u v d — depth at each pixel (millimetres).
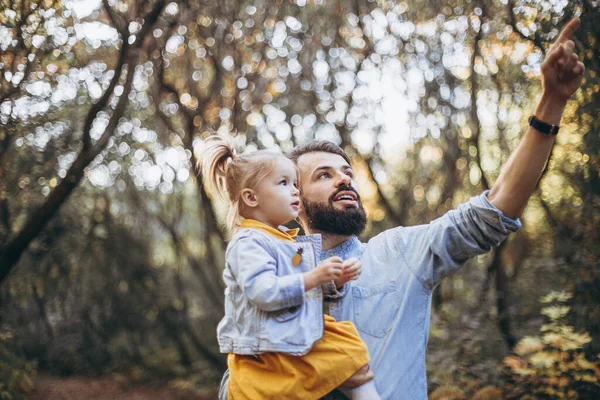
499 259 7547
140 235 13336
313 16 9438
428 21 8492
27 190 8094
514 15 6496
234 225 2287
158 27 8305
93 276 12648
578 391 5355
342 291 2180
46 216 7207
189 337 13438
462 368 6266
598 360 5445
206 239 11875
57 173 8289
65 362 12492
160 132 10414
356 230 2395
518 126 7828
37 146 7973
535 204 7230
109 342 13023
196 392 11906
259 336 1989
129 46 7148
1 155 7527
